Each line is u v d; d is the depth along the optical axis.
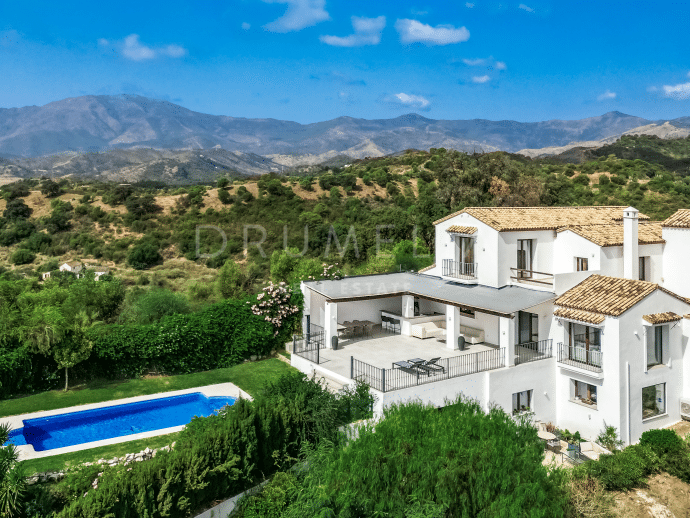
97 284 33.03
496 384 21.31
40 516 12.57
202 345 25.94
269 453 16.45
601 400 21.11
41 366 22.88
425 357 23.92
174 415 21.44
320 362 23.55
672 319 21.42
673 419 22.20
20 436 18.52
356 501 12.66
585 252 25.66
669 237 26.25
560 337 22.80
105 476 13.26
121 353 24.34
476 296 24.89
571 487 16.50
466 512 12.77
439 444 14.20
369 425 15.79
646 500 17.50
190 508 14.24
